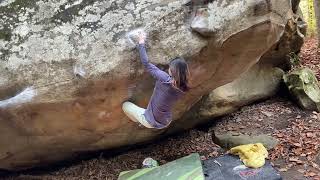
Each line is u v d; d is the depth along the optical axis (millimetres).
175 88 5031
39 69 5590
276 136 8125
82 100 5785
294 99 9281
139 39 5336
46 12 5598
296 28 9906
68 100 5738
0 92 5617
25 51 5586
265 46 6098
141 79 5758
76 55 5559
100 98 5812
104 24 5570
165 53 5609
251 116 9039
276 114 9039
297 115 8891
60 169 7504
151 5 5598
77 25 5578
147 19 5574
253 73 9500
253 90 9297
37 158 7000
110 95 5820
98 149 7223
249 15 5594
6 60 5582
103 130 6496
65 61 5574
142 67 5660
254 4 5535
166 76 5082
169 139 8242
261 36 5812
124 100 5938
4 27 5605
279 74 9891
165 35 5598
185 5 5582
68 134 6414
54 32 5582
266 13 5617
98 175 7262
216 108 8508
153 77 5652
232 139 7887
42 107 5773
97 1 5582
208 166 6812
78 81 5602
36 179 7273
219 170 6652
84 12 5578
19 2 5633
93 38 5562
